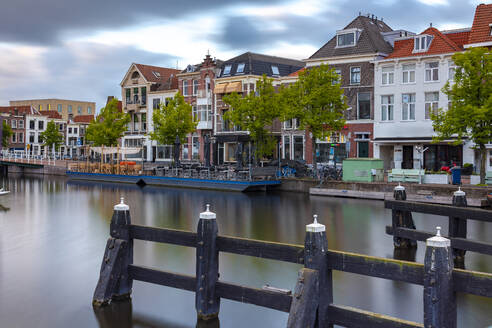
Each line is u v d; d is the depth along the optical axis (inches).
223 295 311.3
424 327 229.3
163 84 2239.2
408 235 510.9
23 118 3326.8
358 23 1536.7
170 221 785.6
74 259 522.6
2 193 1089.4
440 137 990.4
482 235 630.5
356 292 397.1
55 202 1068.5
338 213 850.8
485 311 351.6
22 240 629.0
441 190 946.7
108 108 1984.5
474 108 912.3
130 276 357.7
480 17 1263.5
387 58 1392.7
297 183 1232.8
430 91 1323.8
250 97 1371.8
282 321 336.5
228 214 850.8
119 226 356.5
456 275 225.8
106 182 1659.7
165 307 364.5
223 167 1371.8
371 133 1435.8
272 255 284.5
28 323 340.8
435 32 1362.0
